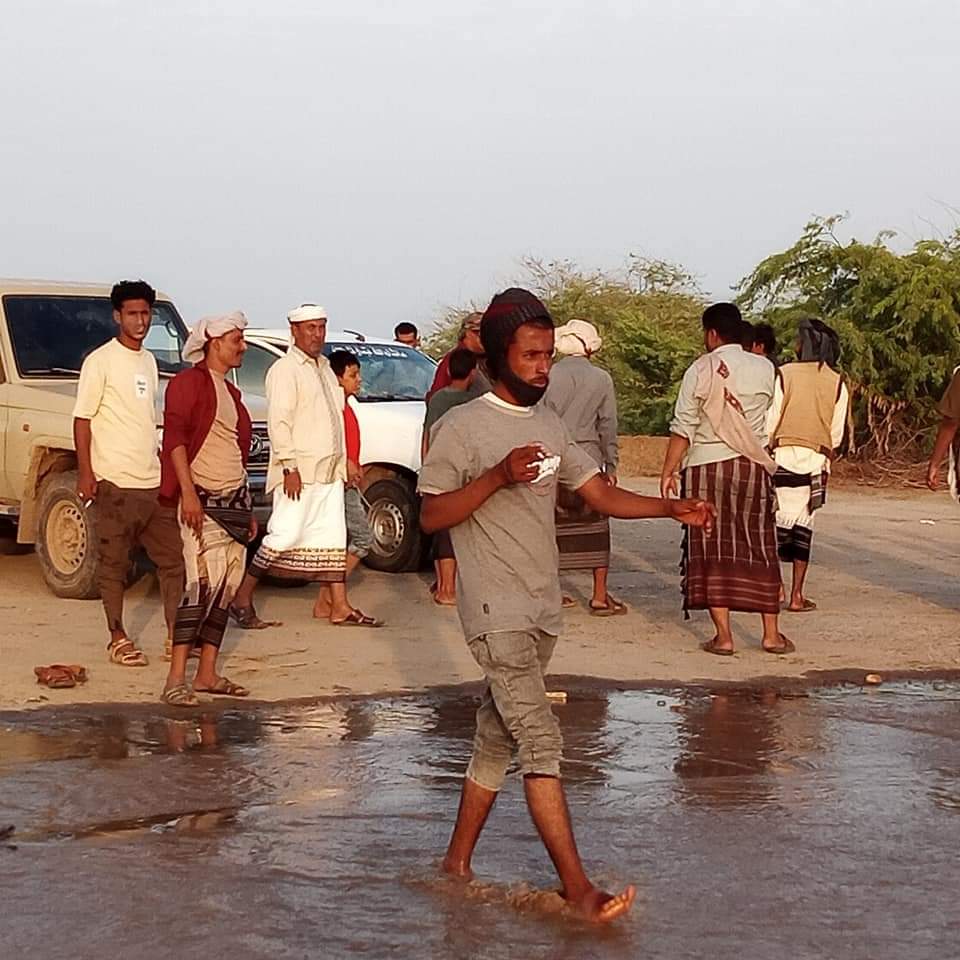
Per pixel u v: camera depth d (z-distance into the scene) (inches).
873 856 219.3
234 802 239.9
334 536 401.4
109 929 186.1
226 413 314.7
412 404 532.7
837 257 1010.1
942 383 984.9
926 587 498.0
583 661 362.9
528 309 199.9
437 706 312.5
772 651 375.9
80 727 288.7
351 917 191.2
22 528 459.8
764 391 372.8
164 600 347.6
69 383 477.7
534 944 183.8
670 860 215.9
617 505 202.1
